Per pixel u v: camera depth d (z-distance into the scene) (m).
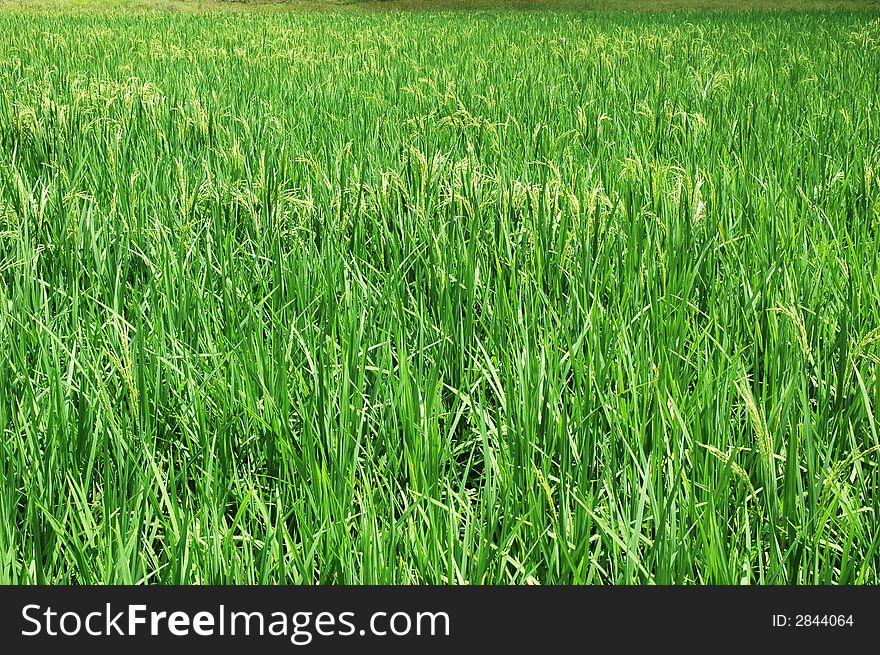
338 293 4.07
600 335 3.58
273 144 7.02
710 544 2.40
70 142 6.88
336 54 14.23
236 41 16.94
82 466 2.81
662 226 4.68
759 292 4.00
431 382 3.06
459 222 4.77
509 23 23.97
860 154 6.48
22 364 3.24
